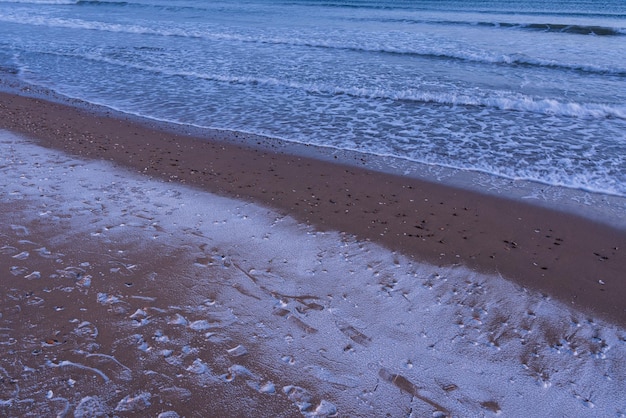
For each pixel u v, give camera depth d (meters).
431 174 7.42
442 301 4.45
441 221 5.99
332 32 20.03
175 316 4.12
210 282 4.59
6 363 3.54
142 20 23.98
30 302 4.20
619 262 5.14
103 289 4.42
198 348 3.78
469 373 3.63
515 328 4.13
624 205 6.42
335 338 3.94
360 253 5.20
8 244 5.09
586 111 10.05
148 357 3.67
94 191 6.45
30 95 11.59
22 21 23.67
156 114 10.29
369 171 7.52
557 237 5.66
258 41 18.20
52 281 4.50
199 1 32.44
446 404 3.36
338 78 12.90
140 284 4.52
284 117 10.11
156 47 17.25
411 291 4.58
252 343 3.86
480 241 5.54
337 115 10.21
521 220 6.05
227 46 17.39
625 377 3.62
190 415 3.21
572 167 7.59
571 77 12.94
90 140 8.55
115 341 3.81
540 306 4.41
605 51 15.84
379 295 4.50
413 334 4.01
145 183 6.80
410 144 8.62
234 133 9.18
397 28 21.09
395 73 13.40
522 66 14.27
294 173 7.39
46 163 7.36
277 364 3.66
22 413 3.14
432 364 3.70
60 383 3.38
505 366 3.71
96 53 16.30
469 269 4.96
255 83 12.62
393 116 10.09
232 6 29.66
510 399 3.42
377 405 3.32
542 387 3.53
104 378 3.45
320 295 4.47
